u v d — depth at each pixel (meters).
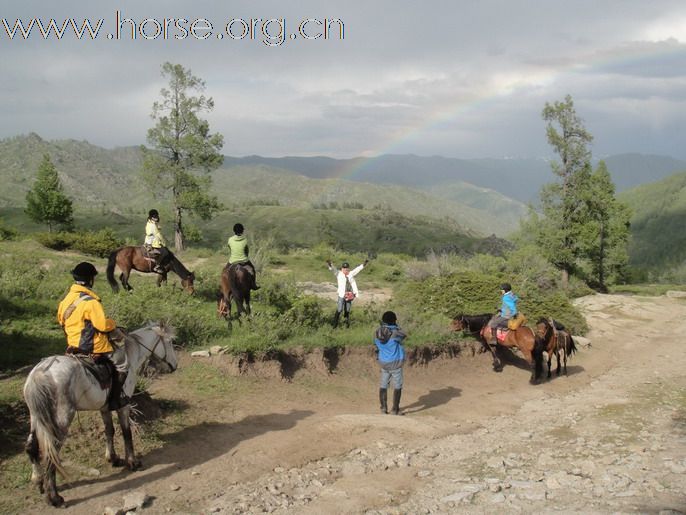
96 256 35.75
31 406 6.27
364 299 25.92
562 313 23.36
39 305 14.77
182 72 44.25
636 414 12.52
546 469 8.59
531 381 16.25
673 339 25.75
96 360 7.05
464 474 8.36
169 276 23.36
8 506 6.39
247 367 12.33
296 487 7.68
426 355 15.85
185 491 7.21
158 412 9.56
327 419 10.63
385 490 7.63
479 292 21.69
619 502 6.96
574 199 45.56
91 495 6.87
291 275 21.61
